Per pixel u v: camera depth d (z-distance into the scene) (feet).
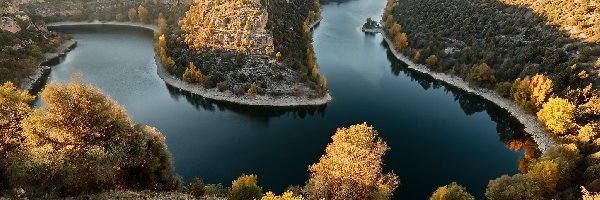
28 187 95.50
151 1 560.61
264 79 336.90
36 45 411.54
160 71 371.35
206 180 229.45
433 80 371.35
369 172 114.73
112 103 117.08
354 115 311.06
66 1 563.48
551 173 184.14
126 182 117.39
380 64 408.46
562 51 310.65
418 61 395.34
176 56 371.56
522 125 288.51
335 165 116.88
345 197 112.78
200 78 340.80
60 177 98.22
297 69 350.23
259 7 391.45
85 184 102.58
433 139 279.69
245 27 366.02
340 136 124.57
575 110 259.19
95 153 101.45
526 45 345.10
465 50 372.17
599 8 341.00
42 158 97.91
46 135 102.89
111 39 480.23
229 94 330.75
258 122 303.89
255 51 351.67
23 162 99.09
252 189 140.26
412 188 226.38
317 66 374.63
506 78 328.70
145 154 121.90
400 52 420.36
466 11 424.87
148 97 335.88
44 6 542.57
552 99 260.01
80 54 429.38
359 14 580.71
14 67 351.67
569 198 171.83
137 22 536.42
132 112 310.65
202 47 362.74
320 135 285.84
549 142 260.21
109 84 354.95
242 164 247.50
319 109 321.32
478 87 340.80
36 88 350.43
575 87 282.97
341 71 388.37
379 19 558.56
